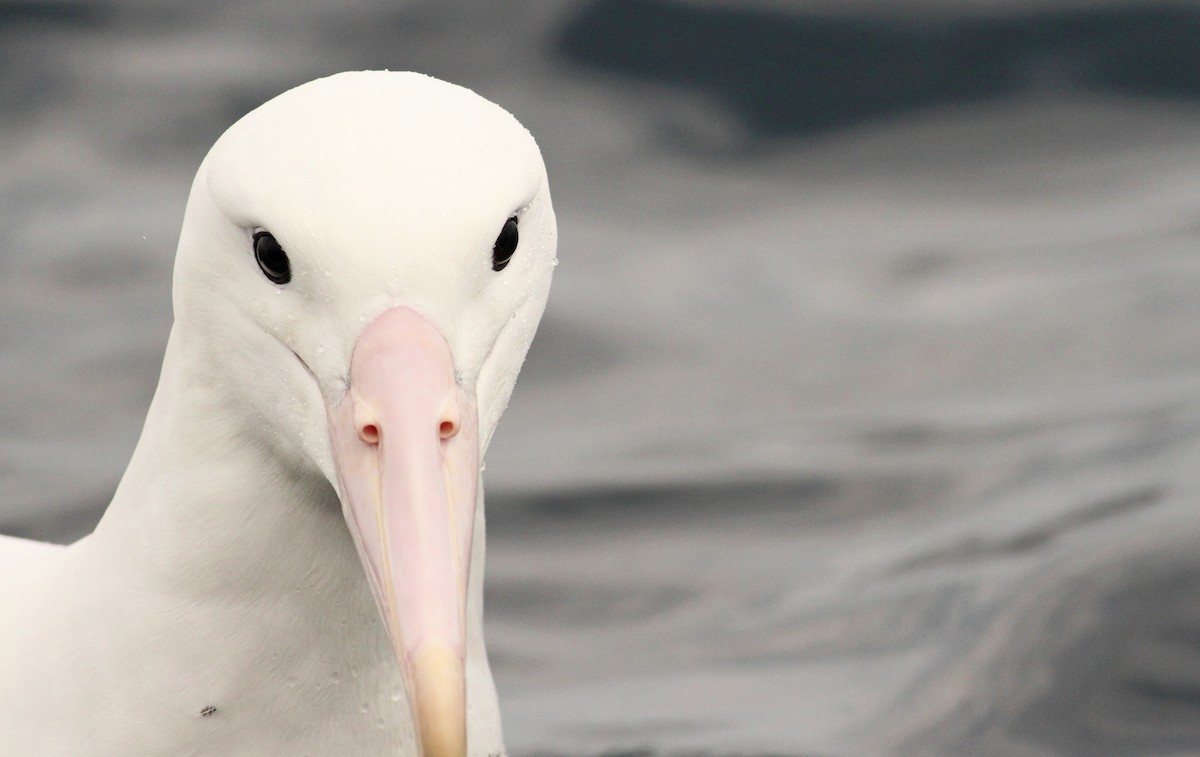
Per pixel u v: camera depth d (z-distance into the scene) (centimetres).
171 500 591
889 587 1047
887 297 1466
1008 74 1741
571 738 914
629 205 1612
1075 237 1541
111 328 1395
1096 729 889
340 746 624
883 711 919
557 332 1416
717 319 1443
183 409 584
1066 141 1691
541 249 591
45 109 1650
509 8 1772
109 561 612
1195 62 1742
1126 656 934
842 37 1748
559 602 1071
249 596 592
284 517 582
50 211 1527
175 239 1491
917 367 1361
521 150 560
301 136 534
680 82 1741
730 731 906
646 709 945
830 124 1722
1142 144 1684
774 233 1567
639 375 1371
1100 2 1750
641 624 1051
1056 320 1404
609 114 1712
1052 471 1163
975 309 1436
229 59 1705
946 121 1714
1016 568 1035
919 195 1628
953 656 961
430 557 500
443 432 516
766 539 1129
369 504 516
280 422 561
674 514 1165
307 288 536
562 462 1224
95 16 1756
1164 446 1170
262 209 532
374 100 542
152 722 611
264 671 603
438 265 529
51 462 1220
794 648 1004
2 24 1733
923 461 1204
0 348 1363
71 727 622
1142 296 1426
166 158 1608
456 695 481
